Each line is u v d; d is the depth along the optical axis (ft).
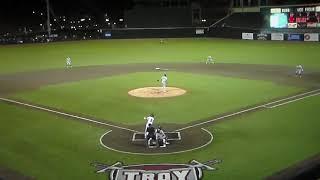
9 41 282.56
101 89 113.91
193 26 319.47
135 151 61.11
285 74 137.90
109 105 93.56
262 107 89.61
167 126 74.84
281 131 70.85
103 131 72.38
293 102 94.43
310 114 82.74
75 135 70.13
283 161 55.83
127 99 99.81
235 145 63.31
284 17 272.10
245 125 75.05
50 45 271.69
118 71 150.20
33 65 172.55
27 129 74.49
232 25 312.50
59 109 90.48
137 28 314.76
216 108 89.10
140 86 117.80
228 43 263.90
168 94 105.50
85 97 103.30
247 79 128.47
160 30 313.73
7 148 63.46
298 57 185.37
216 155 58.85
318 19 254.68
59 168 54.54
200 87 115.24
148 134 63.98
